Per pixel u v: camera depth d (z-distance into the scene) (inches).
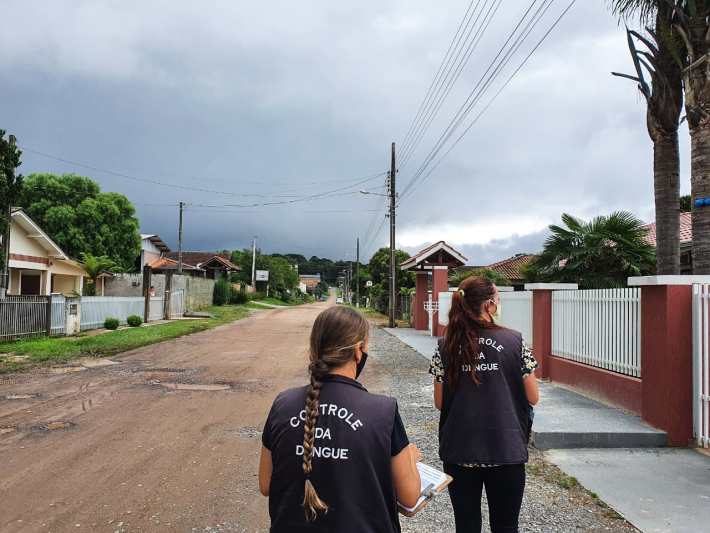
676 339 221.5
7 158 634.8
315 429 64.6
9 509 161.9
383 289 1588.3
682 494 170.9
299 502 63.1
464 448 103.4
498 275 780.0
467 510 105.4
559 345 344.2
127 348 573.9
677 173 350.0
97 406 302.2
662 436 221.0
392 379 405.4
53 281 1115.9
